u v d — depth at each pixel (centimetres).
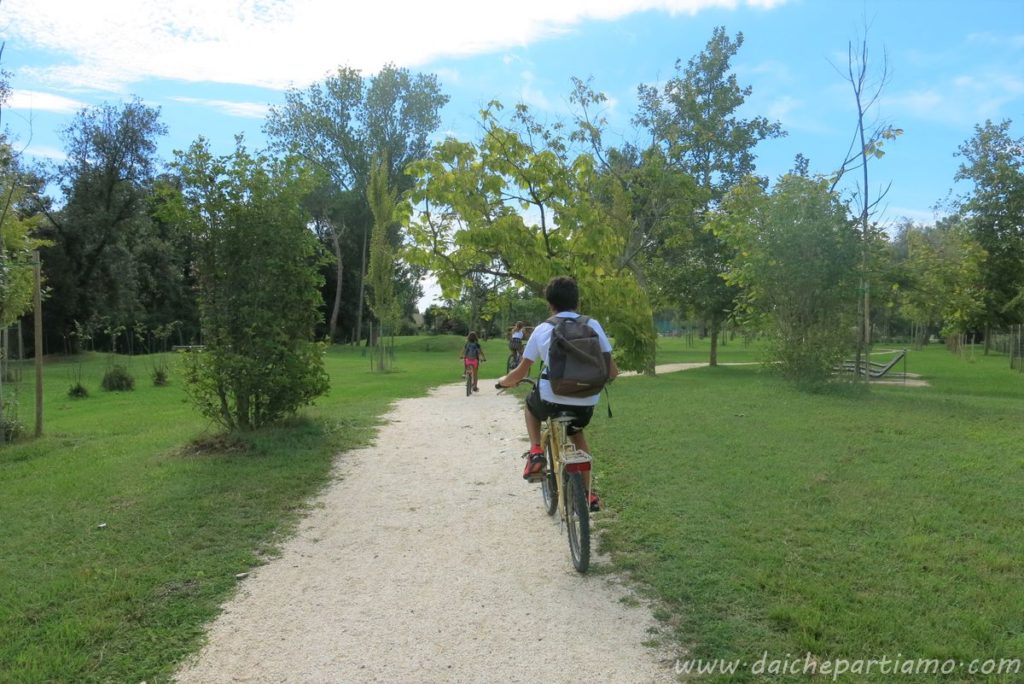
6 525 558
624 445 802
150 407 1567
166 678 339
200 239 870
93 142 3944
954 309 2714
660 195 2092
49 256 3922
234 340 890
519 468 746
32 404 1694
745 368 2720
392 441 907
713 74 2470
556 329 463
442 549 511
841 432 866
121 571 461
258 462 763
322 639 376
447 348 5275
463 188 1477
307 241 905
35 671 338
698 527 512
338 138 5022
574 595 423
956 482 613
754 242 1530
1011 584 398
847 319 1468
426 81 5088
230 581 452
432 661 353
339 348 5409
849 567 430
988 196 2778
